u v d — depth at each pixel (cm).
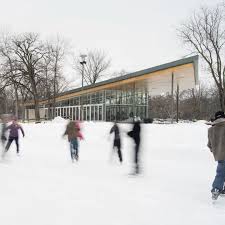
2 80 4706
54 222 540
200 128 1861
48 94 4828
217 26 4431
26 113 6575
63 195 723
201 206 655
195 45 4491
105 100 3788
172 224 541
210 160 1309
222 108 4422
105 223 540
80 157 1413
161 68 2528
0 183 848
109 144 1884
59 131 2450
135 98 4044
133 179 923
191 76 2709
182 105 6844
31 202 662
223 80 4450
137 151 1013
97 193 747
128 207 637
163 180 912
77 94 4169
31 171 1046
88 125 2380
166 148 1608
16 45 4694
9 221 542
